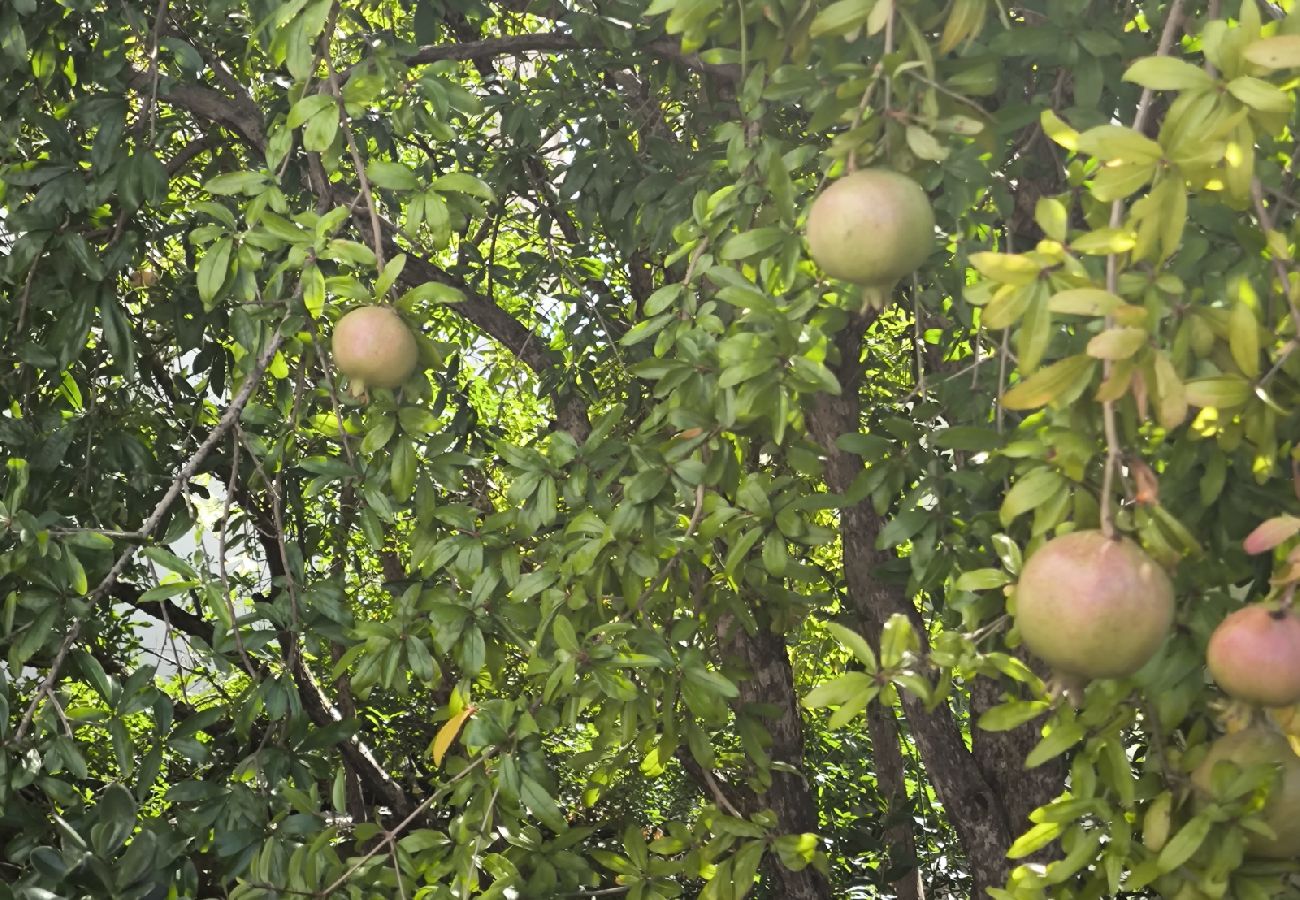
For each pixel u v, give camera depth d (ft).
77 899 8.34
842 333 11.96
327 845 8.41
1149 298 5.12
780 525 8.47
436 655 9.69
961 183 7.60
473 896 9.00
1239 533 6.73
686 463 8.08
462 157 13.87
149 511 11.57
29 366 10.84
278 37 7.57
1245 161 4.89
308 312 8.53
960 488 8.99
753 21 7.24
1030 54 7.14
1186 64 4.83
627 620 8.68
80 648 8.77
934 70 6.15
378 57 7.75
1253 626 4.69
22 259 9.61
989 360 9.29
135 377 12.26
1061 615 4.43
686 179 11.57
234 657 9.77
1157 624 4.43
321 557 18.25
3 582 9.13
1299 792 5.67
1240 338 5.13
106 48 9.71
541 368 14.87
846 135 5.88
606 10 11.14
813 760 22.02
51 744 8.39
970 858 12.82
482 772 8.45
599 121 12.90
